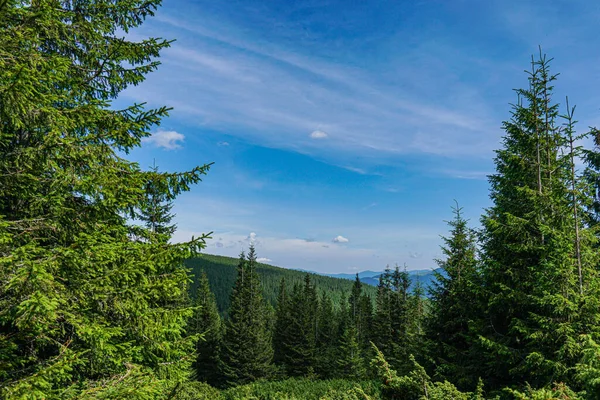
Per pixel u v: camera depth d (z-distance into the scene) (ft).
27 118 18.25
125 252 20.02
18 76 14.73
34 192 19.76
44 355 21.57
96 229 20.72
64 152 19.07
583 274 33.76
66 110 19.56
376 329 130.82
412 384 23.73
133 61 26.13
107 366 20.84
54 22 20.02
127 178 21.61
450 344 49.83
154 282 22.21
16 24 17.94
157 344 22.33
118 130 20.54
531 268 36.06
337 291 513.04
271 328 201.87
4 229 16.42
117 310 20.26
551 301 31.78
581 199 34.60
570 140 34.81
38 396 13.94
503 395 35.22
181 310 23.31
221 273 551.18
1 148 19.60
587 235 34.14
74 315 17.88
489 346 37.45
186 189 24.30
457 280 49.21
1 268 15.39
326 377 144.05
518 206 41.88
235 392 81.92
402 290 112.47
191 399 52.60
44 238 18.83
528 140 39.17
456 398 22.86
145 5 26.05
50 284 15.34
